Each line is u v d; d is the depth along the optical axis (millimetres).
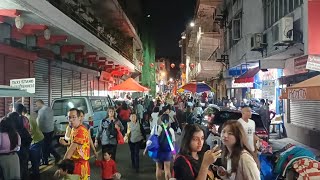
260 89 24062
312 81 7730
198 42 44125
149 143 9656
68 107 16281
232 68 28172
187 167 4367
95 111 17312
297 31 14250
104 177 8953
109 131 11070
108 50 27109
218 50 36812
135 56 54469
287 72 18625
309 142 16234
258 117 12367
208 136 11891
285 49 15508
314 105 15984
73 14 20031
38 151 10695
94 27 26156
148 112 21594
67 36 17625
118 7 33625
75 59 25234
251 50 19531
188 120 19141
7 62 15203
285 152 5551
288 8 15773
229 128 4734
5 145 7832
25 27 14422
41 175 11047
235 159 4621
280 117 19547
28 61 17312
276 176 5645
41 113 12625
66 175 6684
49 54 18734
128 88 27109
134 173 11766
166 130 9695
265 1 19641
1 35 14320
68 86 24062
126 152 16188
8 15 12164
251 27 21594
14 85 12000
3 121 7984
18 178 8008
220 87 42656
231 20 28359
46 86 19906
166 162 9617
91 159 13914
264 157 6211
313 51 12664
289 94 8180
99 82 34000
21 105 10500
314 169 5055
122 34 46094
